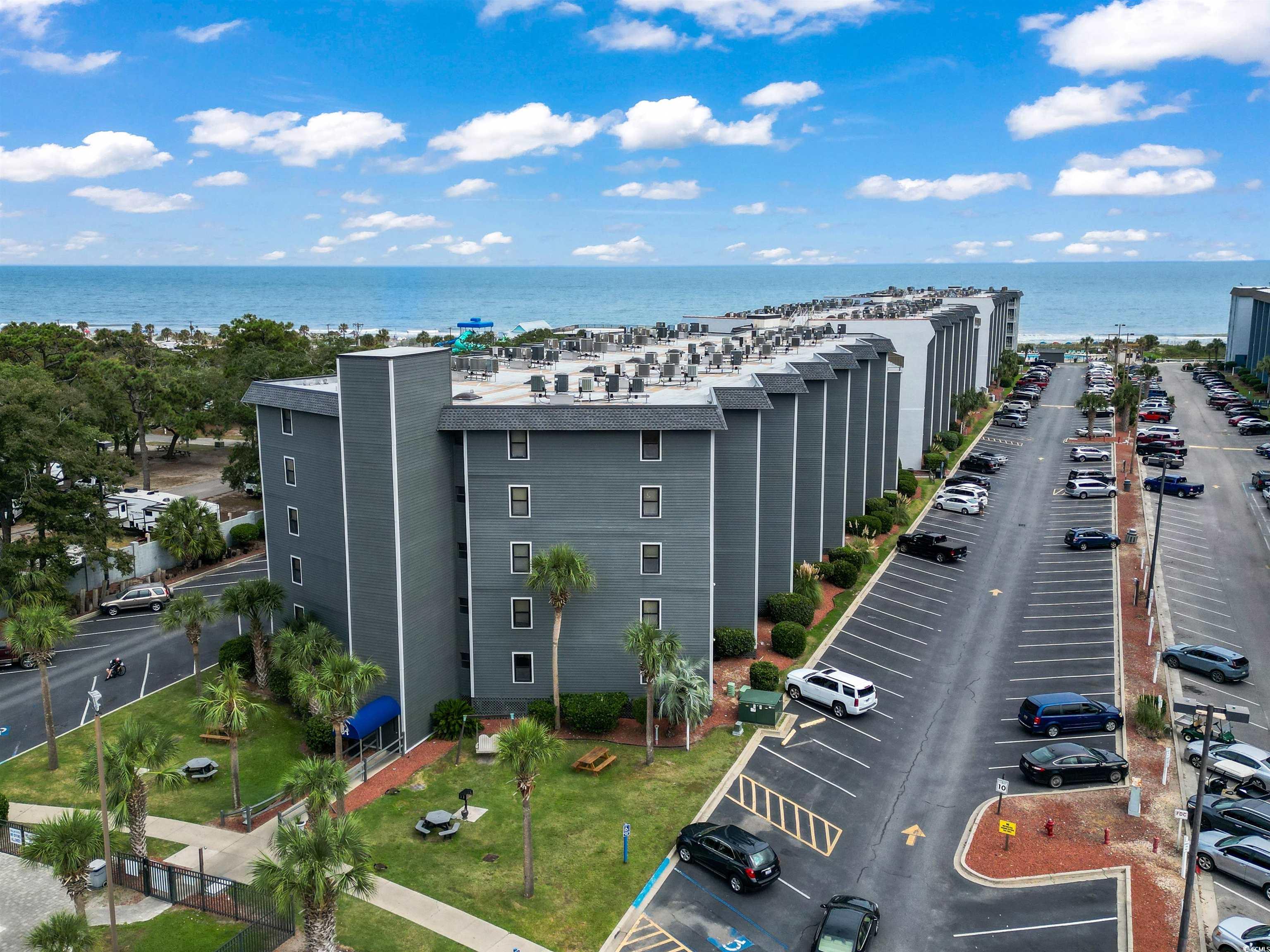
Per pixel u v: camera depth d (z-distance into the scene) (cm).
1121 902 2905
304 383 4728
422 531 4009
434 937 2714
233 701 3391
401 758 3912
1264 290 15000
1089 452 10044
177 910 2780
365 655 4016
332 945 2453
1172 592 5803
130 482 9081
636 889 2984
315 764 2958
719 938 2742
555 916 2833
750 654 4959
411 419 3894
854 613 5653
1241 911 2852
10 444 5312
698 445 4150
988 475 9381
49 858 2464
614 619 4275
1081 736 4044
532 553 4222
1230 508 7644
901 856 3181
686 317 10850
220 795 3600
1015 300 17550
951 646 5116
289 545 4528
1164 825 3347
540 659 4288
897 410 7962
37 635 3659
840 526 6406
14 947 2561
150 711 4347
